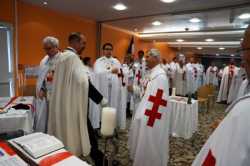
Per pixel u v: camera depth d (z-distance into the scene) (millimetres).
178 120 3141
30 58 4199
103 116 1027
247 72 595
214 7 3840
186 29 6316
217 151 576
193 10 4094
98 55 5703
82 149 1750
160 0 3521
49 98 1881
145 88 2180
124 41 6812
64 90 1730
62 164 883
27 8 4051
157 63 2119
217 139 590
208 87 5379
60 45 4730
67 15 4797
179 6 3850
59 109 1753
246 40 579
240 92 2160
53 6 4207
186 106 3049
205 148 643
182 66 7875
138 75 4188
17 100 2490
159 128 1966
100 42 5715
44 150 970
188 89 7816
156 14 4531
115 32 6348
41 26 4316
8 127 1837
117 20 5332
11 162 859
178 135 3166
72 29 4961
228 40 7469
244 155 511
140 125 2006
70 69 1714
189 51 12344
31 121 2051
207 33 6391
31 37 4176
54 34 4578
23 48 4066
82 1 3789
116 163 2264
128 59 4746
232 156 530
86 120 1751
